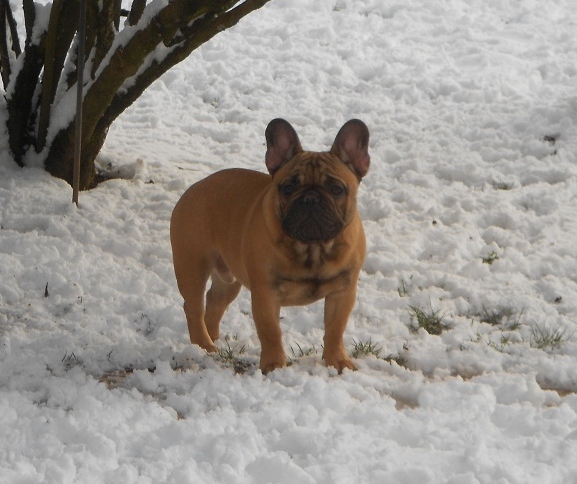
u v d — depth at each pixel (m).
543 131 13.84
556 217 10.81
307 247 6.75
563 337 7.93
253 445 5.50
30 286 8.91
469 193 11.77
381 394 6.75
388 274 9.53
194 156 13.42
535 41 18.62
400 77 16.77
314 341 7.97
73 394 6.46
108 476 5.14
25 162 11.61
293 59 17.64
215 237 7.54
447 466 5.36
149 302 8.59
